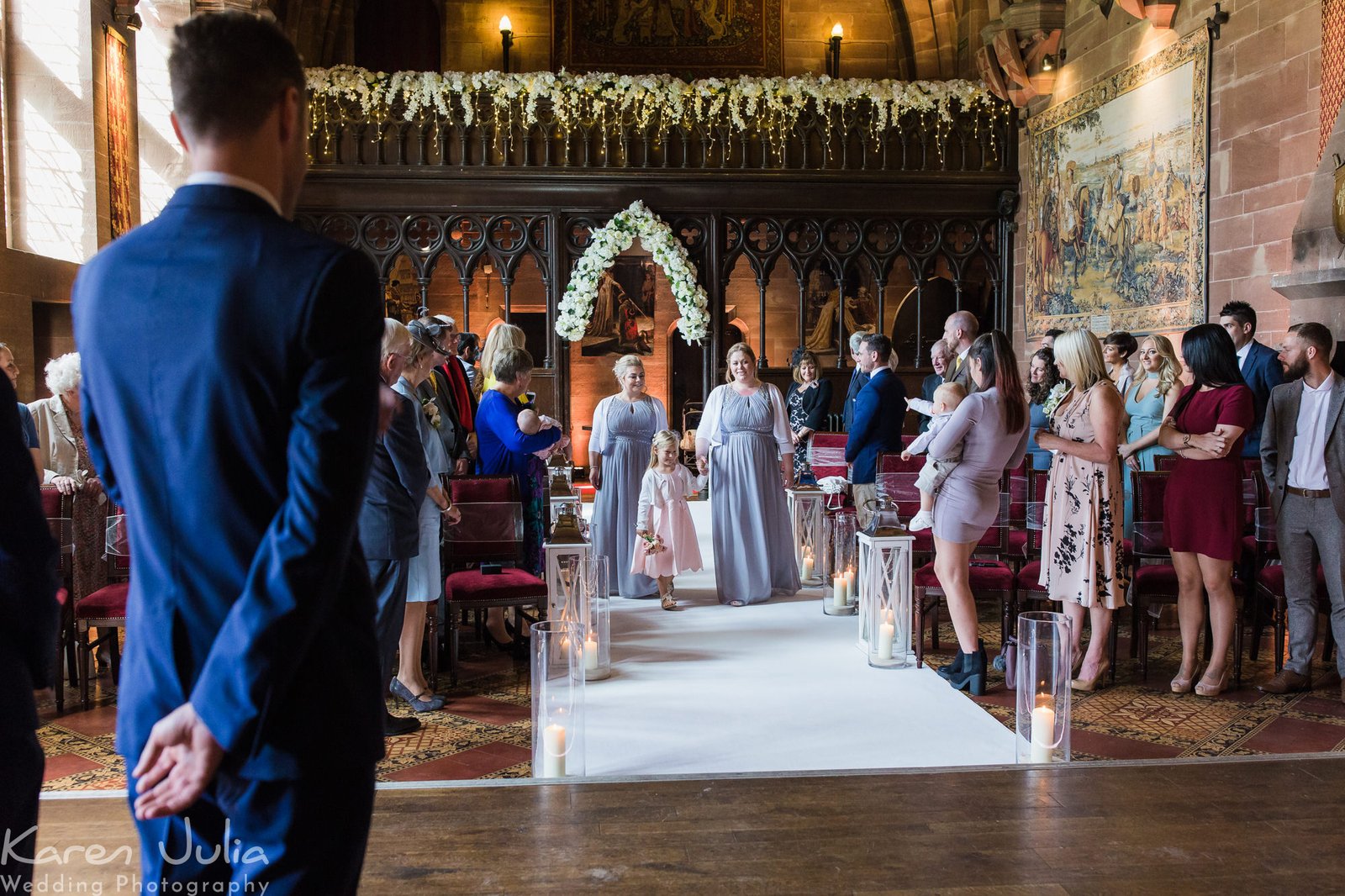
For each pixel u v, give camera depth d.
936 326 17.53
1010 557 7.03
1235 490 5.47
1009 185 13.40
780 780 3.39
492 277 19.27
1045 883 2.70
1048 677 3.94
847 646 6.33
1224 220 9.02
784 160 13.38
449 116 13.16
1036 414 8.49
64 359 6.32
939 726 4.80
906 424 13.62
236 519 1.38
